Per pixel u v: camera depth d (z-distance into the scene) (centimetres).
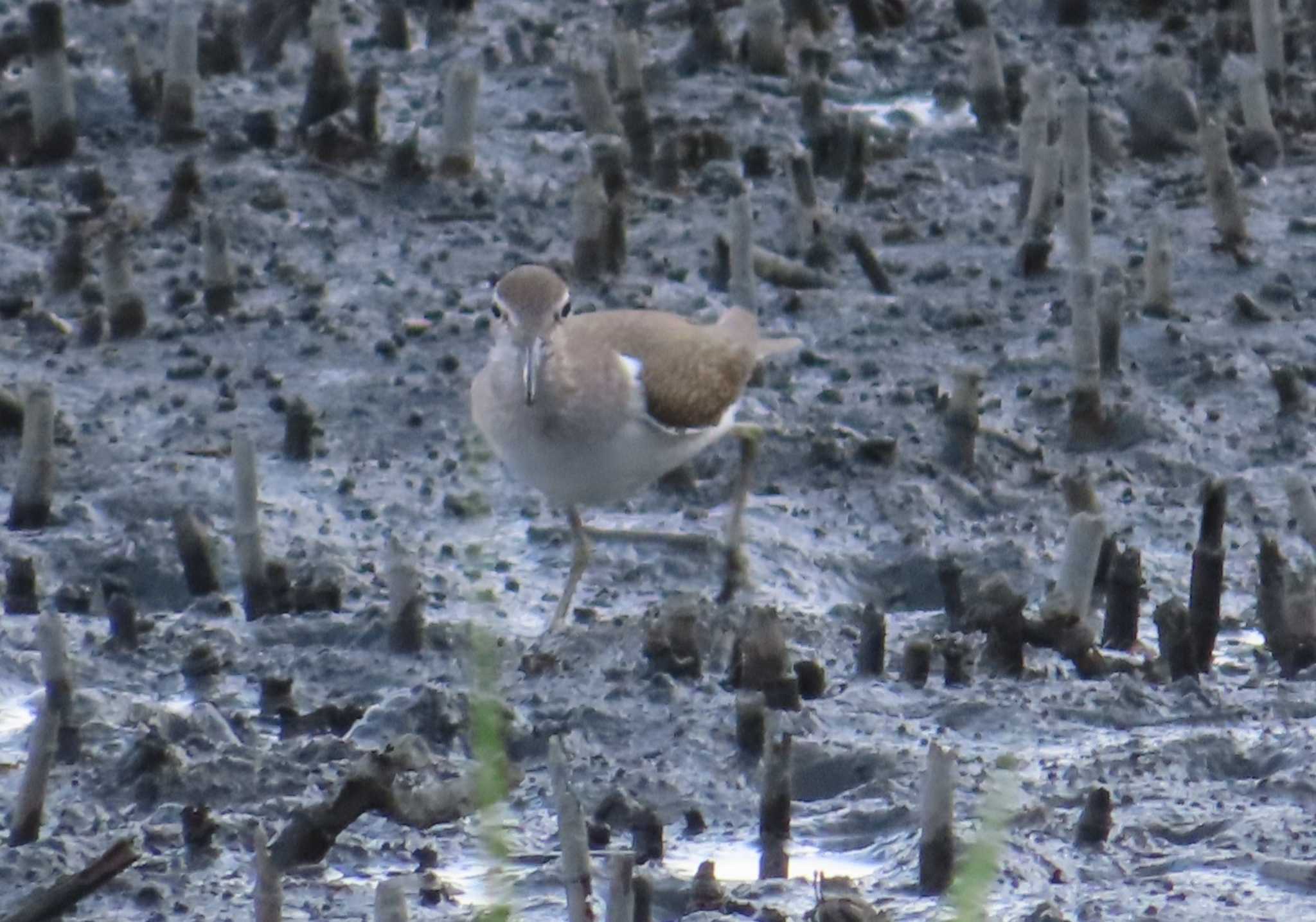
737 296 1628
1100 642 1212
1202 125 1908
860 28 2255
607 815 966
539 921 864
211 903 874
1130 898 869
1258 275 1720
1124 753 1007
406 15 2288
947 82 2112
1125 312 1641
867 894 878
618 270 1733
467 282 1728
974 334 1644
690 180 1927
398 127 2025
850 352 1617
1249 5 2173
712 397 1266
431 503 1415
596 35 2269
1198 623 1165
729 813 983
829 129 1950
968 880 700
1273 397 1538
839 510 1407
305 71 2173
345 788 929
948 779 873
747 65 2170
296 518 1372
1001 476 1451
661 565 1324
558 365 1216
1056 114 1961
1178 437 1489
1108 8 2253
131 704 1070
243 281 1723
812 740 1031
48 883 881
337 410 1528
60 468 1445
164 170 1922
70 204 1855
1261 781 980
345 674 1154
